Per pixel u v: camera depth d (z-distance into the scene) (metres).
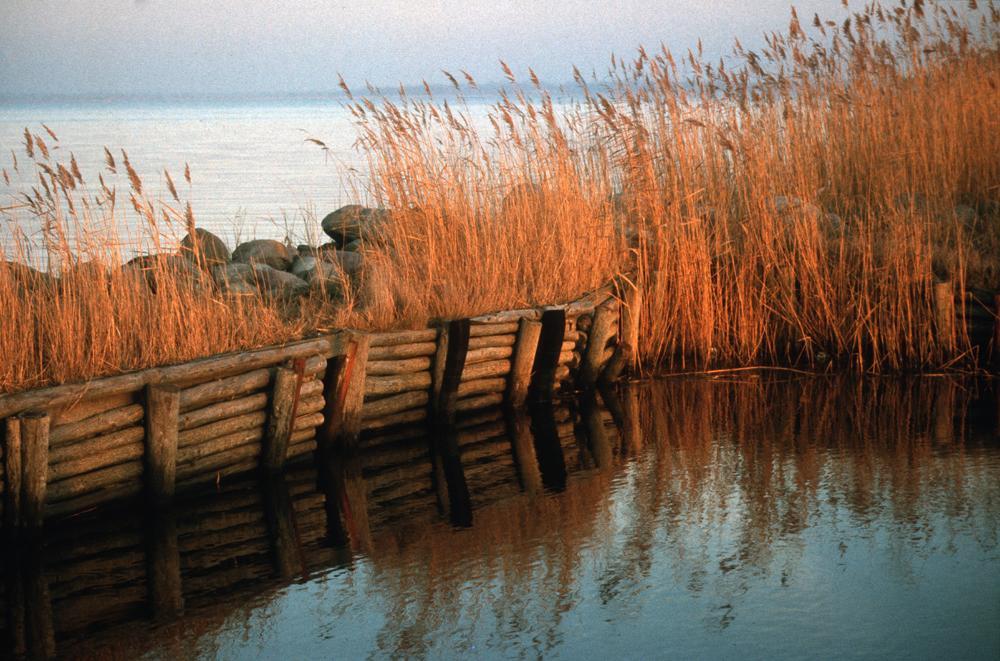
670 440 8.16
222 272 10.10
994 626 4.97
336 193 22.83
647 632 5.01
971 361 10.02
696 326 10.43
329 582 5.68
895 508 6.50
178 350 7.42
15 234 8.07
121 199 20.84
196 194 22.67
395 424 8.65
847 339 10.31
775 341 10.56
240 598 5.50
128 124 66.62
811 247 10.38
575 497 6.95
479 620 5.18
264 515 6.73
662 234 10.40
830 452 7.67
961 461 7.36
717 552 5.93
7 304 6.82
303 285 10.18
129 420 6.67
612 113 10.28
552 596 5.43
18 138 45.44
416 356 8.67
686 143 11.19
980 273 10.29
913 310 10.18
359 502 6.96
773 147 11.46
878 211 11.41
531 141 10.60
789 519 6.38
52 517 6.47
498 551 6.07
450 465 7.72
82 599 5.49
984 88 12.70
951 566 5.64
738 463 7.52
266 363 7.42
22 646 4.98
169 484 6.81
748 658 4.74
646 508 6.68
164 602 5.45
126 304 7.42
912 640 4.86
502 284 9.75
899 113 12.20
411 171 10.33
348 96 10.38
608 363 10.06
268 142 44.25
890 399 9.07
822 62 12.25
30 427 6.02
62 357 6.79
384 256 9.83
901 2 12.58
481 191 10.45
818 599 5.30
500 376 9.27
